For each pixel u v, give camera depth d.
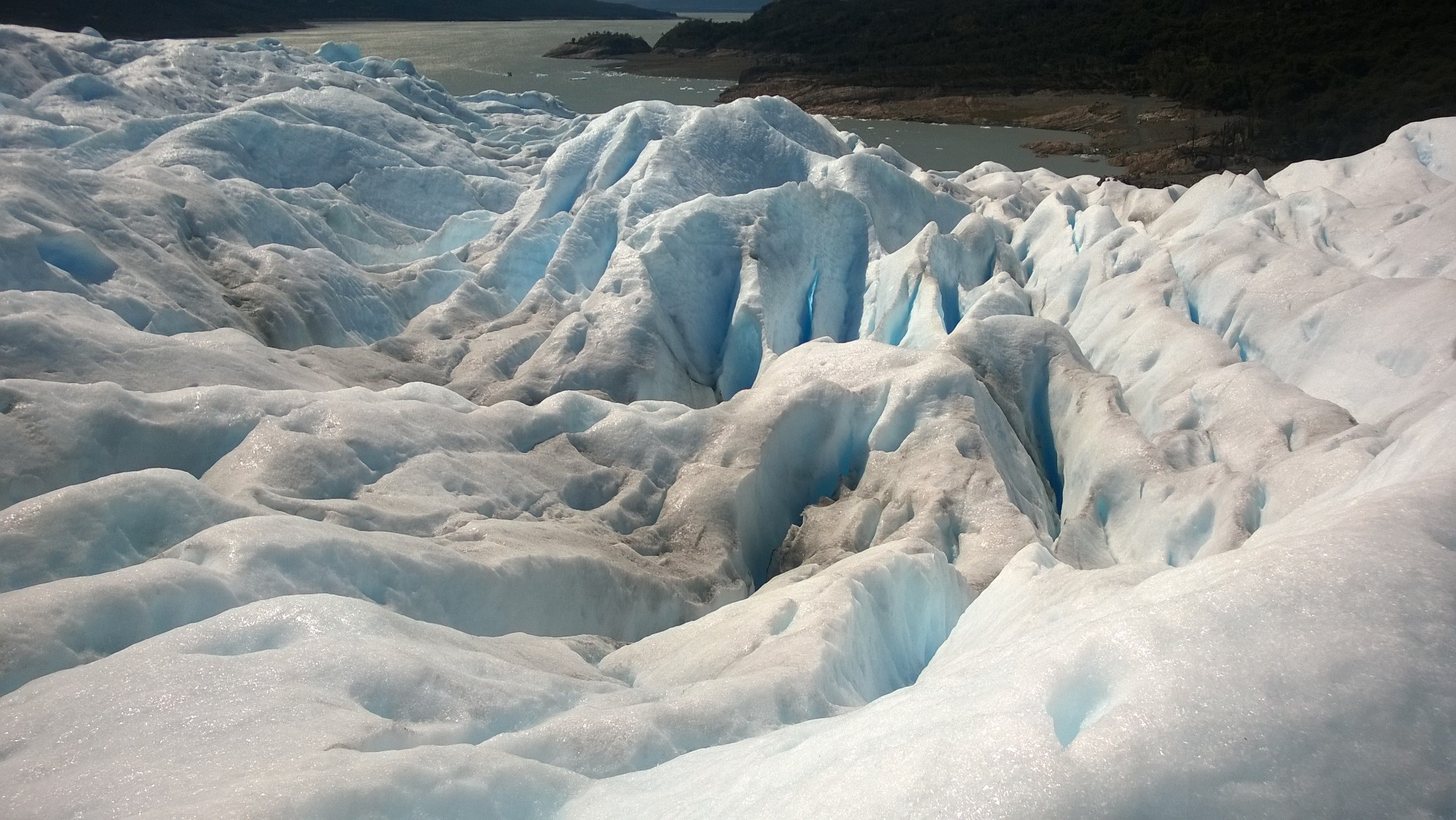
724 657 5.93
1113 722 2.80
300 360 12.09
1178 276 15.69
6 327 8.91
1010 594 6.73
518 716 4.71
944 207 21.09
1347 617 2.91
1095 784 2.66
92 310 10.49
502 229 20.72
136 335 9.89
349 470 8.43
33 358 8.87
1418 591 2.95
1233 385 11.42
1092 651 3.14
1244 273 14.67
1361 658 2.78
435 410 9.86
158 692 4.30
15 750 4.00
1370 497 3.63
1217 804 2.58
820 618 6.07
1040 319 13.54
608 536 9.20
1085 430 11.64
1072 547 9.58
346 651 4.68
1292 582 3.07
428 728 4.37
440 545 7.26
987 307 15.12
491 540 7.86
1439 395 9.36
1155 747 2.70
